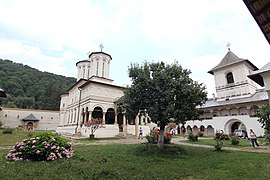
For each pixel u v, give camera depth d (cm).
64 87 8206
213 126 3847
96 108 2975
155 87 1045
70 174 649
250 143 1958
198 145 1773
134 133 3094
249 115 3253
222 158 1020
